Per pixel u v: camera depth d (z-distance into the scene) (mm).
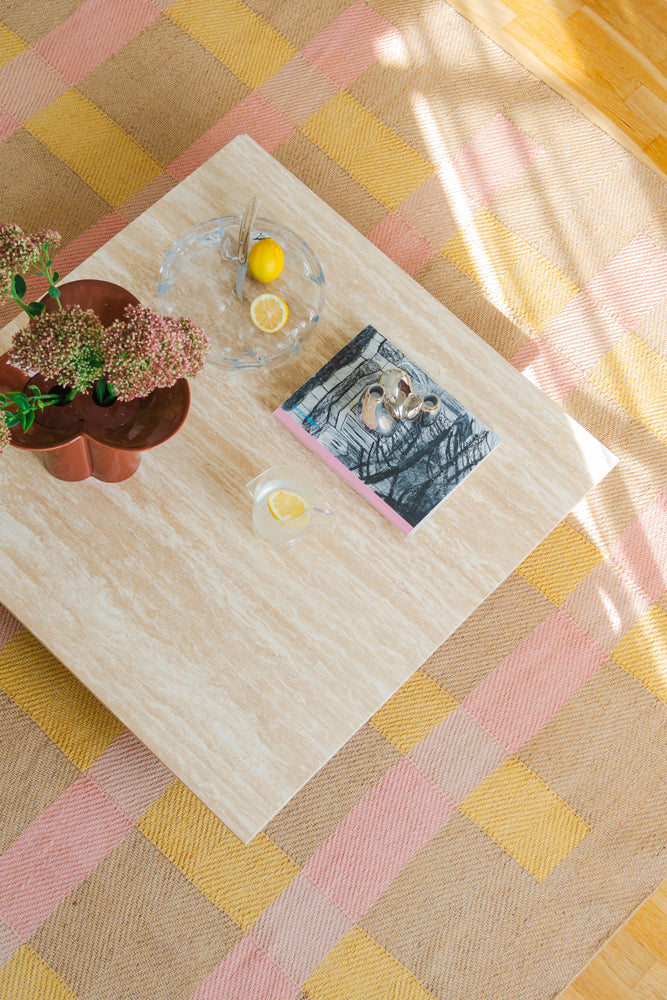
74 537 1498
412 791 1809
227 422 1583
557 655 1901
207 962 1702
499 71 2262
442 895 1766
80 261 2049
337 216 1709
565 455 1599
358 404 1563
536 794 1827
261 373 1608
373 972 1724
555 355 2082
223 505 1540
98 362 1234
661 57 2281
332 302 1647
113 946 1694
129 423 1376
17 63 2184
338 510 1559
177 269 1647
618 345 2098
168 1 2254
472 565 1543
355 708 1462
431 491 1536
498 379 1626
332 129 2199
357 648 1490
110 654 1453
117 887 1721
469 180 2186
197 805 1769
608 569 1958
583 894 1784
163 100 2184
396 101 2229
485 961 1741
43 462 1513
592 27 2291
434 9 2281
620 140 2229
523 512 1569
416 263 2119
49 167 2109
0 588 1462
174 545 1512
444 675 1874
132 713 1430
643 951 1773
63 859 1725
